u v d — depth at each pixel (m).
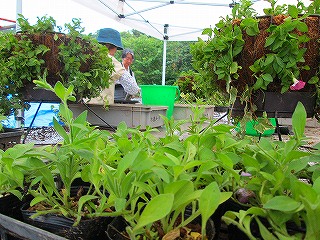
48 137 1.50
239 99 0.97
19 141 1.13
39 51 1.18
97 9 3.14
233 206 0.39
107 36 2.23
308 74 0.90
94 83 1.39
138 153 0.32
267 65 0.86
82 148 0.37
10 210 0.40
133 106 1.50
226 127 0.43
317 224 0.27
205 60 1.03
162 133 1.51
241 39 0.88
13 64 1.17
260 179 0.37
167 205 0.27
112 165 0.45
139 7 3.38
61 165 0.40
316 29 0.87
